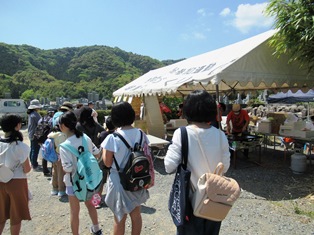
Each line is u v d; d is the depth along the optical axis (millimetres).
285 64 6750
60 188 5285
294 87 8844
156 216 4348
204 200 1954
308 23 5379
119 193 2643
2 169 2924
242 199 5012
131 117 2797
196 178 2119
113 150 2664
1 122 3094
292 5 5570
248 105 23344
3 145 3049
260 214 4344
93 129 4559
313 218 4176
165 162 2182
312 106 19531
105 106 27859
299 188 5574
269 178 6297
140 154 2623
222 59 7027
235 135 7379
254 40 7215
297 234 3682
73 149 3146
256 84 6367
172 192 2166
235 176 6488
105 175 4488
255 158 8359
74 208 3264
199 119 2199
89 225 4016
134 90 10617
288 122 7273
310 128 7035
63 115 3227
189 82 6652
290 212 4418
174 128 10516
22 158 3084
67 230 3918
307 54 6012
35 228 3979
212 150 2162
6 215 3064
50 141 5160
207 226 2127
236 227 3893
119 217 2641
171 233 3781
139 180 2584
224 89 12266
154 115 10367
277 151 9500
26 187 3174
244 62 6273
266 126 7742
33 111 7582
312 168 7105
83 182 3033
